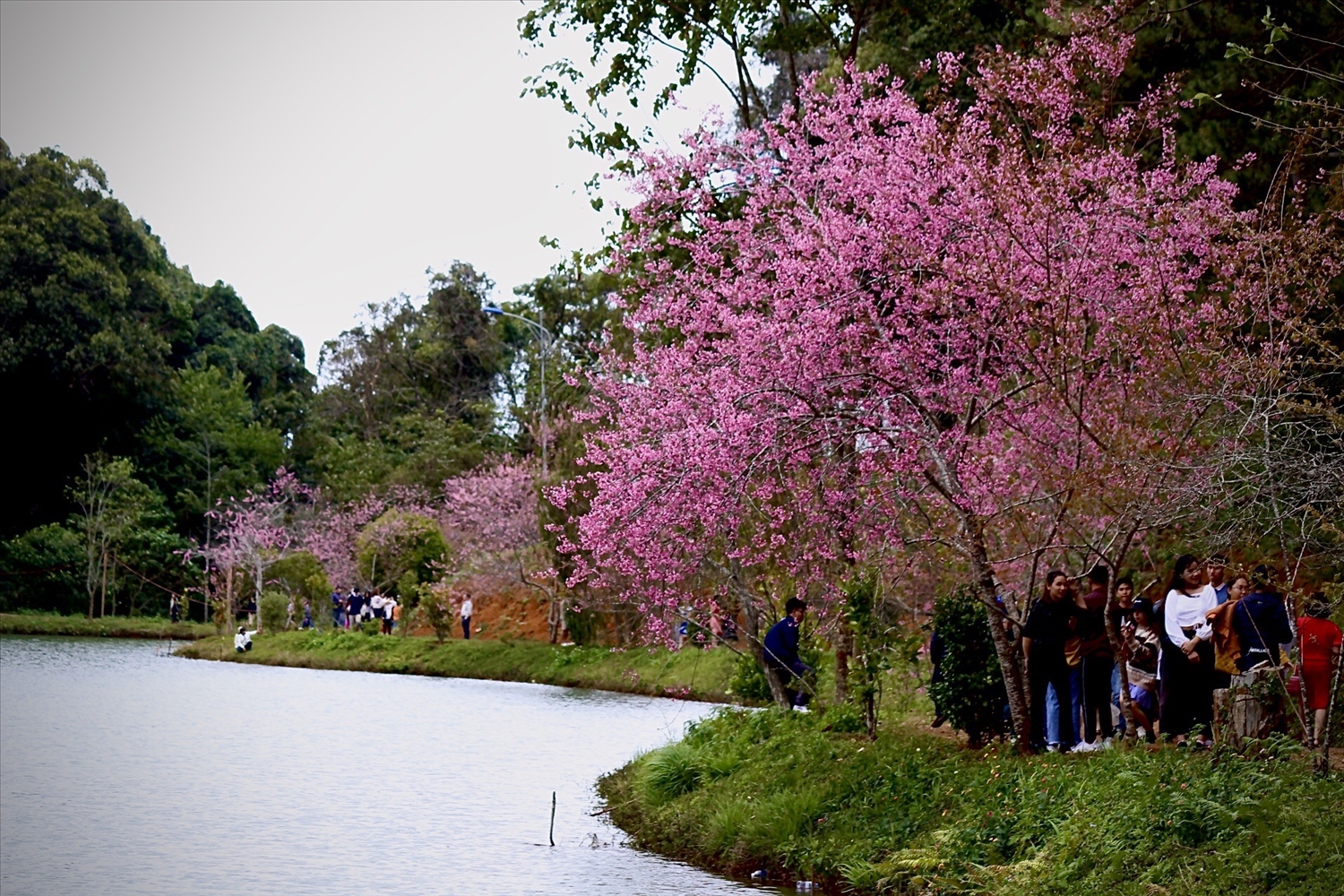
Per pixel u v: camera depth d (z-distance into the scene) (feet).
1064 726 46.93
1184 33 64.44
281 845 49.11
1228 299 50.88
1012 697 47.19
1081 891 33.73
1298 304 47.78
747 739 57.41
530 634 149.59
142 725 87.81
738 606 69.77
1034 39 64.44
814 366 48.29
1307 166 60.08
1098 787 38.93
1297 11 63.10
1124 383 47.50
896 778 46.62
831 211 51.90
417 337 284.20
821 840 44.65
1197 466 42.60
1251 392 44.91
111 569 222.69
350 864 45.93
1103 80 54.39
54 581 221.05
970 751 48.47
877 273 50.75
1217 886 30.91
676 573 53.01
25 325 237.25
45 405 245.86
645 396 57.16
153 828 52.37
